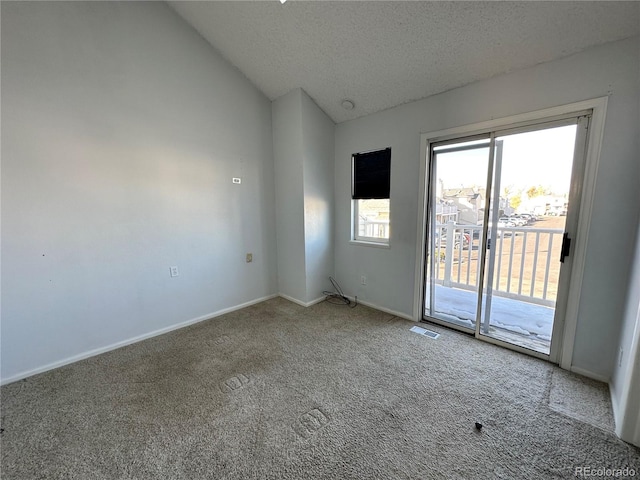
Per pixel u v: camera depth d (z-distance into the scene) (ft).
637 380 4.48
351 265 11.53
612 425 5.01
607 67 5.68
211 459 4.48
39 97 6.53
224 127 9.99
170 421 5.28
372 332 8.84
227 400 5.84
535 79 6.59
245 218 10.92
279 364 7.14
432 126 8.49
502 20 5.99
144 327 8.64
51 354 7.11
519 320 8.95
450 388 6.10
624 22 5.28
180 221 9.18
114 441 4.85
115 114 7.64
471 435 4.86
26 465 4.42
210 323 9.69
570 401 5.63
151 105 8.27
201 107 9.36
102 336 7.87
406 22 6.68
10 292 6.51
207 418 5.35
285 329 9.12
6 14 6.06
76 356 7.47
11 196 6.38
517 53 6.49
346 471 4.24
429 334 8.66
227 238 10.44
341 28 7.34
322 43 7.95
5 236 6.38
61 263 7.11
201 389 6.20
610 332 6.06
